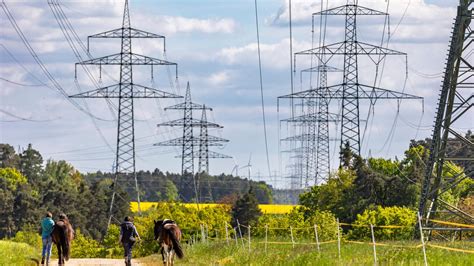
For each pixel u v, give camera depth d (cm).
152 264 10525
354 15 19075
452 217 15125
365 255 8806
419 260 7450
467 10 12550
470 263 7156
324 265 8081
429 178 13238
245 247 11675
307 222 19875
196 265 9862
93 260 11875
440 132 13062
